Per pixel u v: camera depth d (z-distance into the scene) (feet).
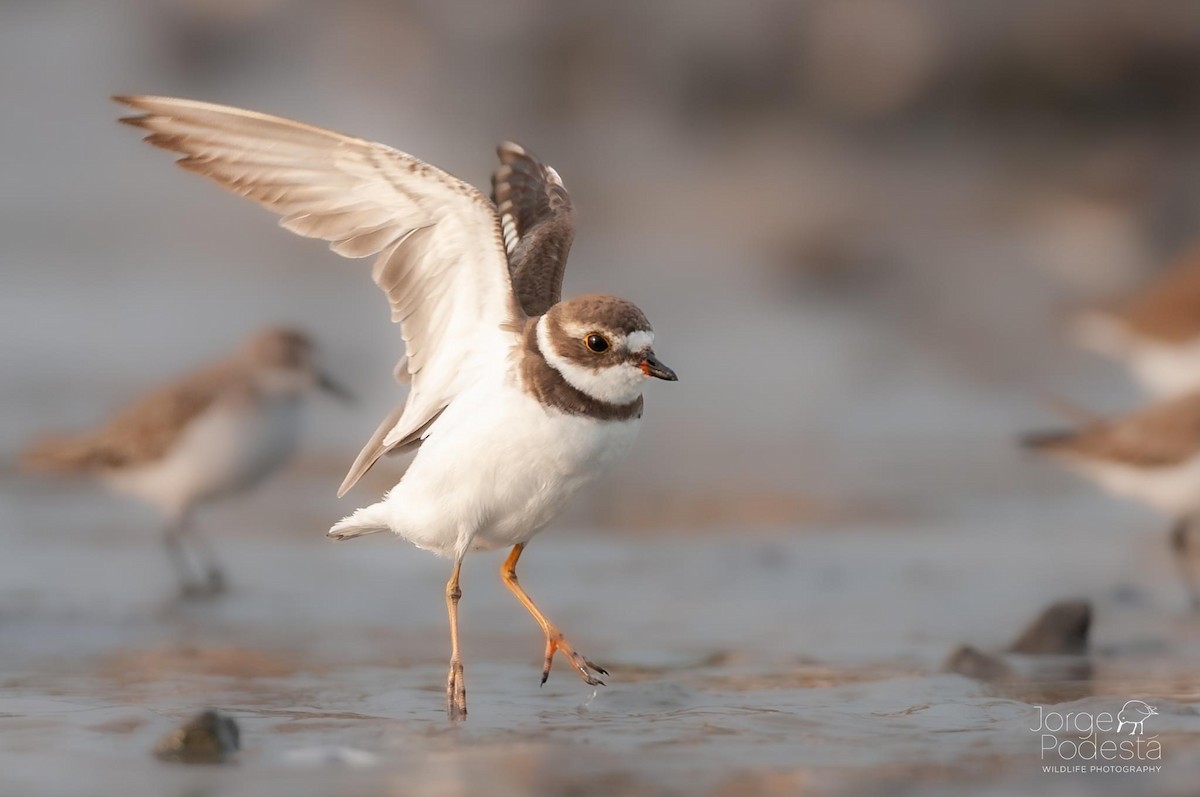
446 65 110.32
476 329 28.14
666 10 109.29
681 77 109.19
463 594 39.52
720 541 45.24
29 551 44.19
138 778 22.52
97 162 103.86
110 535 46.70
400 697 28.63
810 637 34.47
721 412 64.08
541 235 31.89
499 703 28.12
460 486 27.81
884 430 61.46
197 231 91.66
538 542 45.52
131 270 83.46
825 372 70.13
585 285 81.61
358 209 28.27
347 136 27.25
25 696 28.45
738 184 100.89
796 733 25.39
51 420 57.31
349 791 21.80
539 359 27.53
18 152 104.63
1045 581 40.63
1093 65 102.63
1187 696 28.02
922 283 83.15
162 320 73.87
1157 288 56.08
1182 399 42.93
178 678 30.30
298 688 29.40
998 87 104.78
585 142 107.45
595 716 26.91
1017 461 56.54
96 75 118.73
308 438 59.98
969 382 68.85
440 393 28.45
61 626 35.42
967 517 48.93
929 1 105.50
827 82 107.34
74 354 67.67
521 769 23.00
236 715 26.94
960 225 92.63
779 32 107.86
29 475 52.75
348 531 29.73
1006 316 78.13
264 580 41.16
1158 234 91.50
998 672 30.40
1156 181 94.94
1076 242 89.15
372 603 38.52
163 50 119.85
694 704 27.76
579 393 27.45
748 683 29.68
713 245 89.76
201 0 118.32
